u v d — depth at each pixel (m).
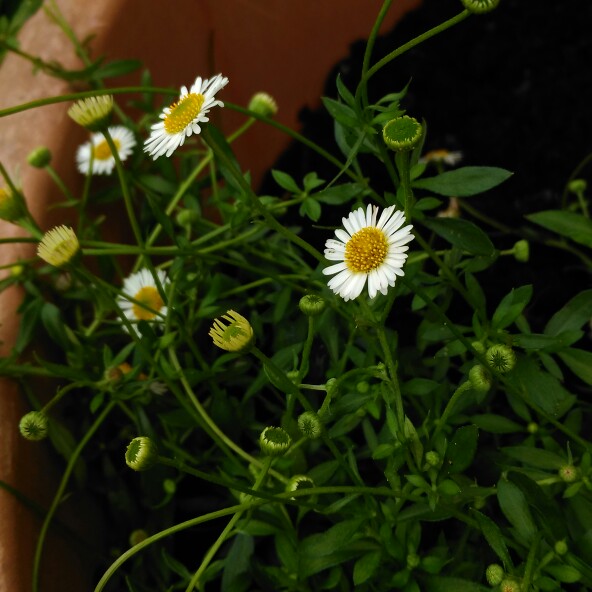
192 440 0.38
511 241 0.45
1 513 0.33
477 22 0.53
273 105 0.37
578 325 0.33
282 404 0.39
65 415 0.38
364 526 0.32
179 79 0.44
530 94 0.50
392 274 0.29
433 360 0.37
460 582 0.31
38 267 0.37
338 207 0.46
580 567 0.29
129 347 0.35
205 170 0.44
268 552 0.36
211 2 0.45
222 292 0.38
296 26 0.49
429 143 0.49
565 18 0.53
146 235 0.41
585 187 0.44
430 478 0.31
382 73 0.52
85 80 0.40
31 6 0.41
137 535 0.36
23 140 0.39
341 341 0.37
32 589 0.33
